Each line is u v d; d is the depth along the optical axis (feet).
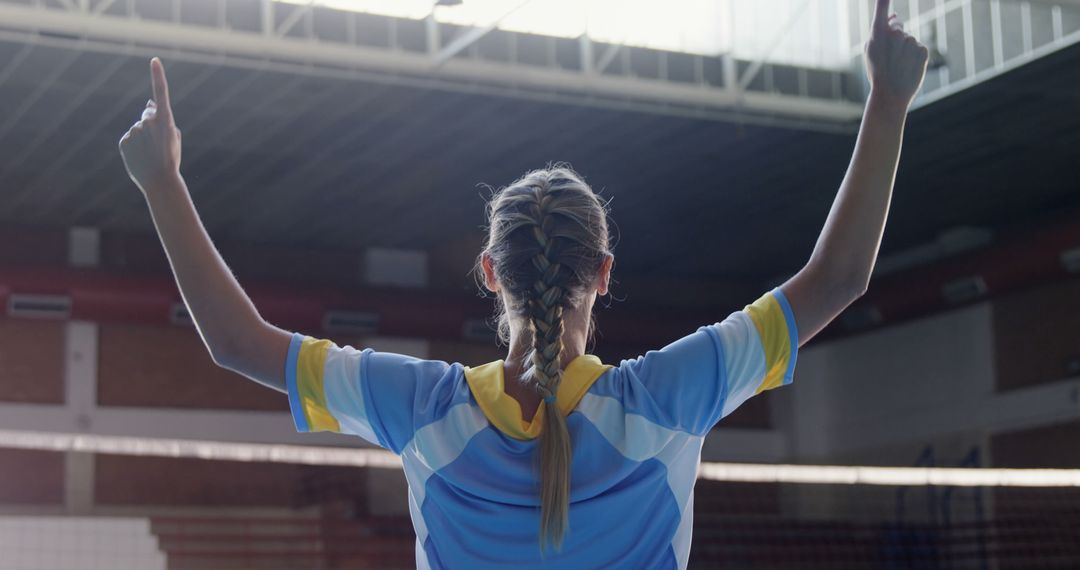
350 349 4.62
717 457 62.23
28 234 51.24
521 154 43.01
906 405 58.44
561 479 4.11
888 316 57.00
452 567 4.28
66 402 50.72
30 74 33.09
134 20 29.09
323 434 54.95
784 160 44.21
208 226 52.29
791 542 58.03
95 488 50.60
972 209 53.47
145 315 49.73
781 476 58.44
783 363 4.57
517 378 4.46
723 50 35.76
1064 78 36.09
